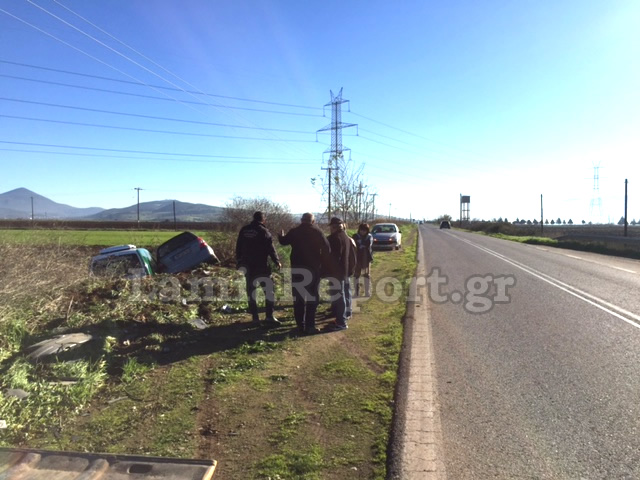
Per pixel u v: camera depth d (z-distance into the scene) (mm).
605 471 3457
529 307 9680
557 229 59875
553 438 3971
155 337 6438
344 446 3752
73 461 3363
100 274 9781
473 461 3588
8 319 6043
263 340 6770
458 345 6828
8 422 3975
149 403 4570
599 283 13172
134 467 3311
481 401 4758
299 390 4906
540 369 5758
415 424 4145
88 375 4984
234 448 3719
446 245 31219
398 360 5918
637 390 5062
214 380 5152
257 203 17938
